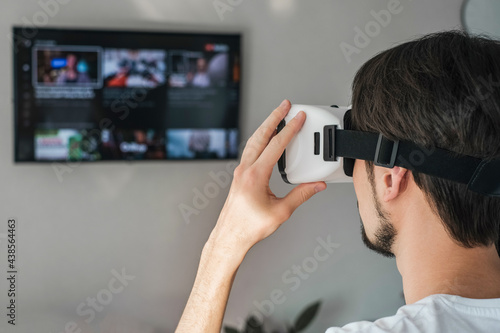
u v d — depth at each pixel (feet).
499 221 1.84
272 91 7.87
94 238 7.59
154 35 7.35
